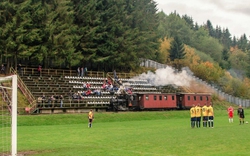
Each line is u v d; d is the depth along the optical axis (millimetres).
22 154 20203
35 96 57938
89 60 79375
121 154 19359
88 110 58594
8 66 66875
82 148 21984
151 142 24031
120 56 82625
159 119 55438
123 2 87812
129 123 45594
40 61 68250
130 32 86375
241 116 41500
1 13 64875
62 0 73875
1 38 63906
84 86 67250
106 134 30641
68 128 37875
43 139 27328
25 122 43531
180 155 18750
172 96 68938
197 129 33500
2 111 43344
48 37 68438
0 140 26984
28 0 67062
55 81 66750
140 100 64062
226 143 22781
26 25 65938
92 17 79812
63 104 57531
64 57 71500
